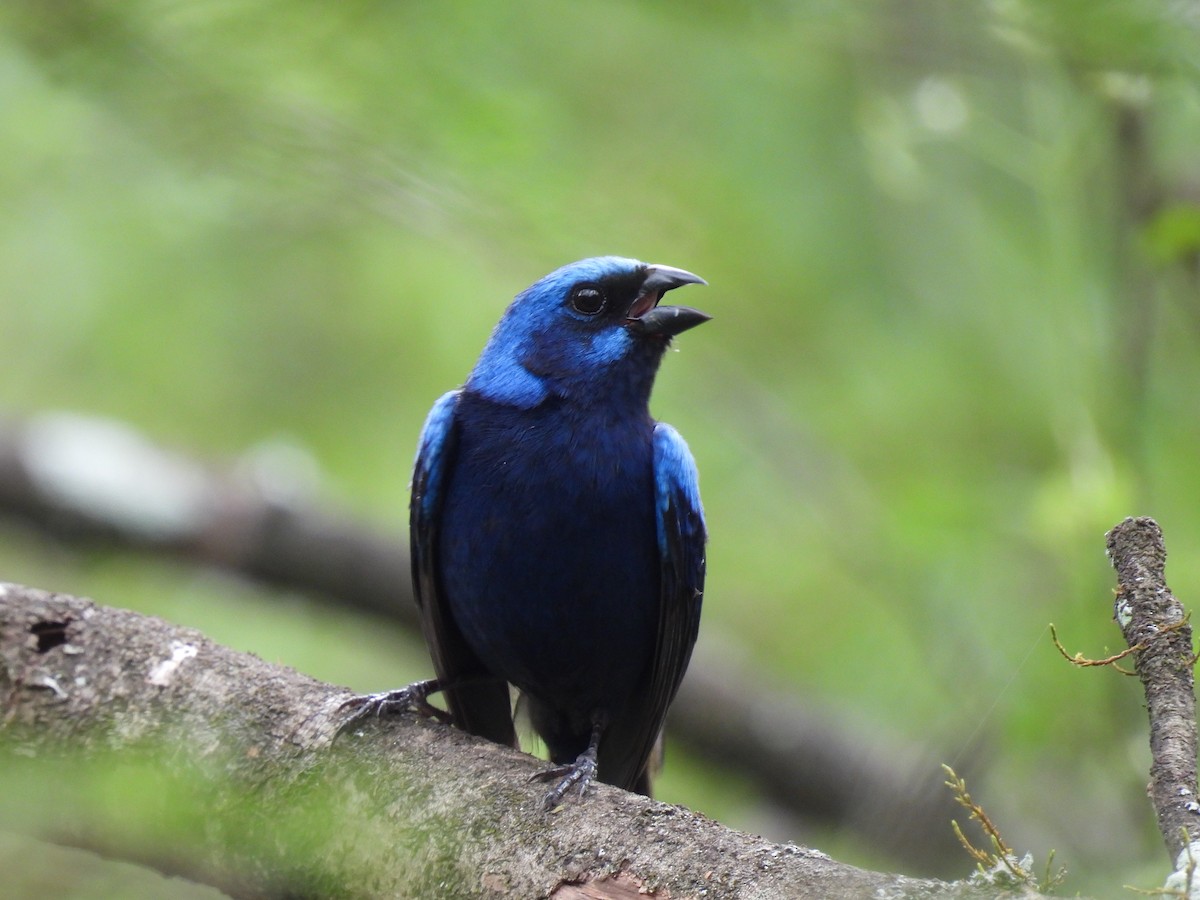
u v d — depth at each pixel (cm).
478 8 1238
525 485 915
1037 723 1116
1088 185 1184
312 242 1440
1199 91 1029
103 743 790
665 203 1373
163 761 776
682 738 1475
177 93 1161
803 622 1497
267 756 766
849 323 1450
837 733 1455
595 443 928
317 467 1550
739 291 1430
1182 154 1201
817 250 1430
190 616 1502
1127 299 1170
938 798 1197
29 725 800
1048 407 1399
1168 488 1262
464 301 1527
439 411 948
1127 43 1005
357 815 736
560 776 715
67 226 1415
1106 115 1146
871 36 1148
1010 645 1253
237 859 751
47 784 784
